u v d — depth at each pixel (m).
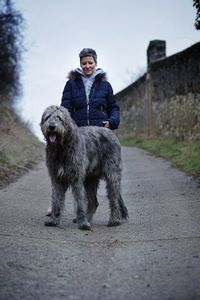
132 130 32.09
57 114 6.92
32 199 9.56
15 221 7.48
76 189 7.22
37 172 13.73
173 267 5.32
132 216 8.18
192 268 5.25
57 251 5.94
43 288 4.73
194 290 4.64
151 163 15.67
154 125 25.83
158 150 19.41
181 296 4.52
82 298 4.52
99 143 7.66
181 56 20.75
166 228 7.14
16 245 6.09
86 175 7.61
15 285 4.77
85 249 6.10
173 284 4.82
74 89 8.37
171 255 5.76
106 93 8.40
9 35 22.33
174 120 22.08
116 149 7.82
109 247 6.21
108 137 7.80
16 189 10.59
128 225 7.53
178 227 7.15
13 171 13.03
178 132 21.47
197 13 11.70
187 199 9.33
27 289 4.68
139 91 29.81
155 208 8.71
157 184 11.40
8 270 5.16
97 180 8.00
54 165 7.23
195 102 19.12
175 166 14.20
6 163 13.66
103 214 8.59
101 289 4.73
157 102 25.12
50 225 7.31
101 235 6.88
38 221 7.61
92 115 8.28
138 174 13.37
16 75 24.08
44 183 11.77
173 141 20.77
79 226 7.21
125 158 17.97
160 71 24.31
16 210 8.39
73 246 6.21
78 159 7.14
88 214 7.90
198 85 18.75
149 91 26.55
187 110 20.12
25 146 18.08
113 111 8.38
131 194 10.34
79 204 7.25
